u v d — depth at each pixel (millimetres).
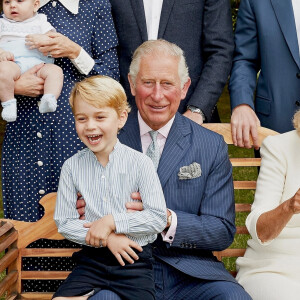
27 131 3410
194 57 3775
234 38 3857
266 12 3695
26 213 3453
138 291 2680
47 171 3404
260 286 2887
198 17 3738
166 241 2906
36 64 3395
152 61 2910
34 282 3531
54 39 3305
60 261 3479
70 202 2854
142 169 2820
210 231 2916
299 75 3652
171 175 2982
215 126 3426
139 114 3111
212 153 3023
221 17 3723
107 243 2729
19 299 3068
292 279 2902
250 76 3742
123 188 2812
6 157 3482
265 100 3773
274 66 3705
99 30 3547
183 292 2891
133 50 3744
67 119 3416
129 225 2713
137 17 3709
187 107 3670
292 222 3041
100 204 2812
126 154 2854
